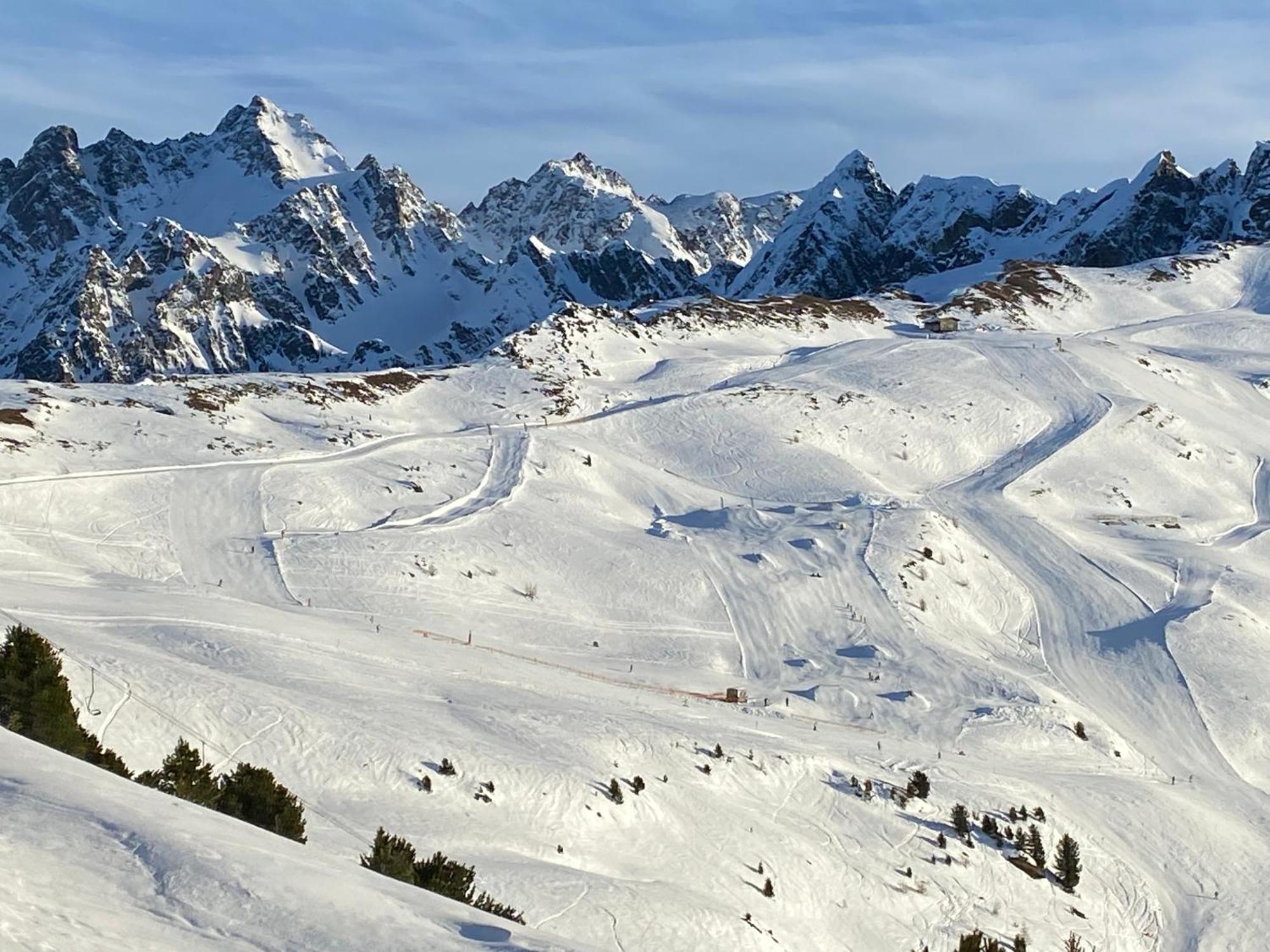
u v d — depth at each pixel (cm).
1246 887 6450
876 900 5412
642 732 6059
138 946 1625
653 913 4322
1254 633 9712
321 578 8694
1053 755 7662
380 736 5216
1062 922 5747
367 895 2002
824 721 7675
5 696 3541
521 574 9375
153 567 8631
